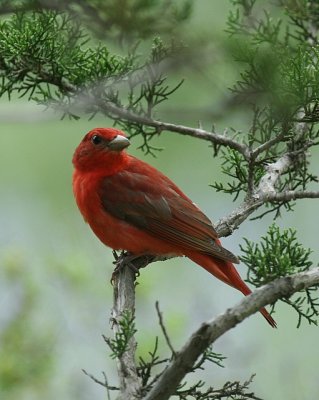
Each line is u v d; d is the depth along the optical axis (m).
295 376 12.16
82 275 13.02
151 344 12.52
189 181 18.23
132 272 11.19
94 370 13.35
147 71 10.69
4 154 18.30
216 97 11.55
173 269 15.99
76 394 12.80
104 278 13.26
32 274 13.04
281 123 10.12
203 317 13.17
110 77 10.70
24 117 13.12
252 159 10.06
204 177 18.25
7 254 13.01
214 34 9.62
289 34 11.28
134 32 10.08
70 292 13.06
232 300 15.76
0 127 18.34
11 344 12.76
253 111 10.29
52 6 9.91
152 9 9.88
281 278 7.45
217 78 9.90
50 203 18.00
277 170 10.81
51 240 14.33
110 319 9.70
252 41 10.88
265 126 10.34
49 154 18.44
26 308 12.90
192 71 9.95
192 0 10.41
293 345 15.08
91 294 13.09
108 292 13.16
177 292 14.81
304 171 11.20
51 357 12.81
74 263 13.05
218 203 18.12
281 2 11.65
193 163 18.30
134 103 10.83
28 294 12.93
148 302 13.00
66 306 13.06
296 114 10.44
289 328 15.29
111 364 13.05
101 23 9.94
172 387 7.16
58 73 10.60
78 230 14.37
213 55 9.64
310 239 17.30
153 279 13.10
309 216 17.42
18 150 18.38
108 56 11.23
